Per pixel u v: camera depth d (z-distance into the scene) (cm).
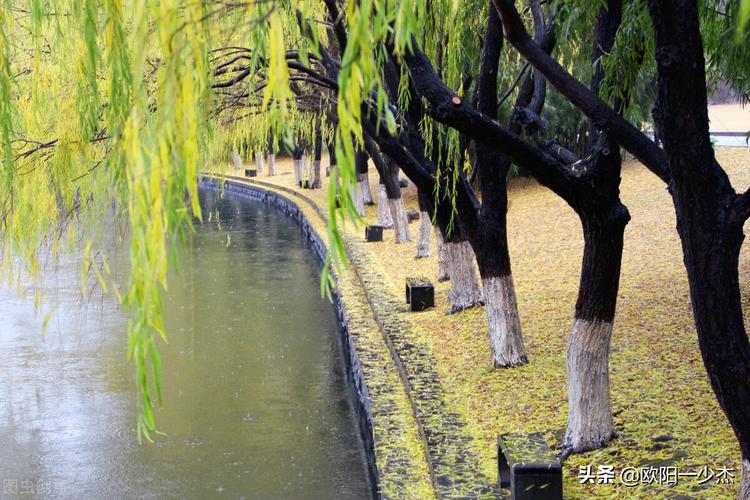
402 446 1015
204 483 1084
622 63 884
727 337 598
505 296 1260
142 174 355
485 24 1250
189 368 1625
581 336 906
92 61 565
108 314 2027
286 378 1552
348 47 331
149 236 351
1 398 1463
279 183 4888
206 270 2708
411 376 1255
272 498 1030
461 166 1284
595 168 853
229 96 1327
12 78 731
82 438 1262
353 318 1758
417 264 2291
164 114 361
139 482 1091
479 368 1267
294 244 3203
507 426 1012
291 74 1373
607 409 910
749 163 2667
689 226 595
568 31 1060
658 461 837
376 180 4356
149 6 436
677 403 979
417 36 386
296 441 1230
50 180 950
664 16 558
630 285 1605
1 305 2159
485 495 824
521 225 2520
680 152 582
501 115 2489
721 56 1037
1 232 938
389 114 335
